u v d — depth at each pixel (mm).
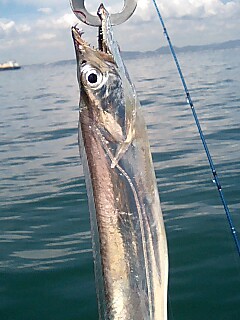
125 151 404
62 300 1684
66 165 3506
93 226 410
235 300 1594
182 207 2377
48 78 13023
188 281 1712
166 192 2619
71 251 2053
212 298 1614
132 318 397
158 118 4770
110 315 400
